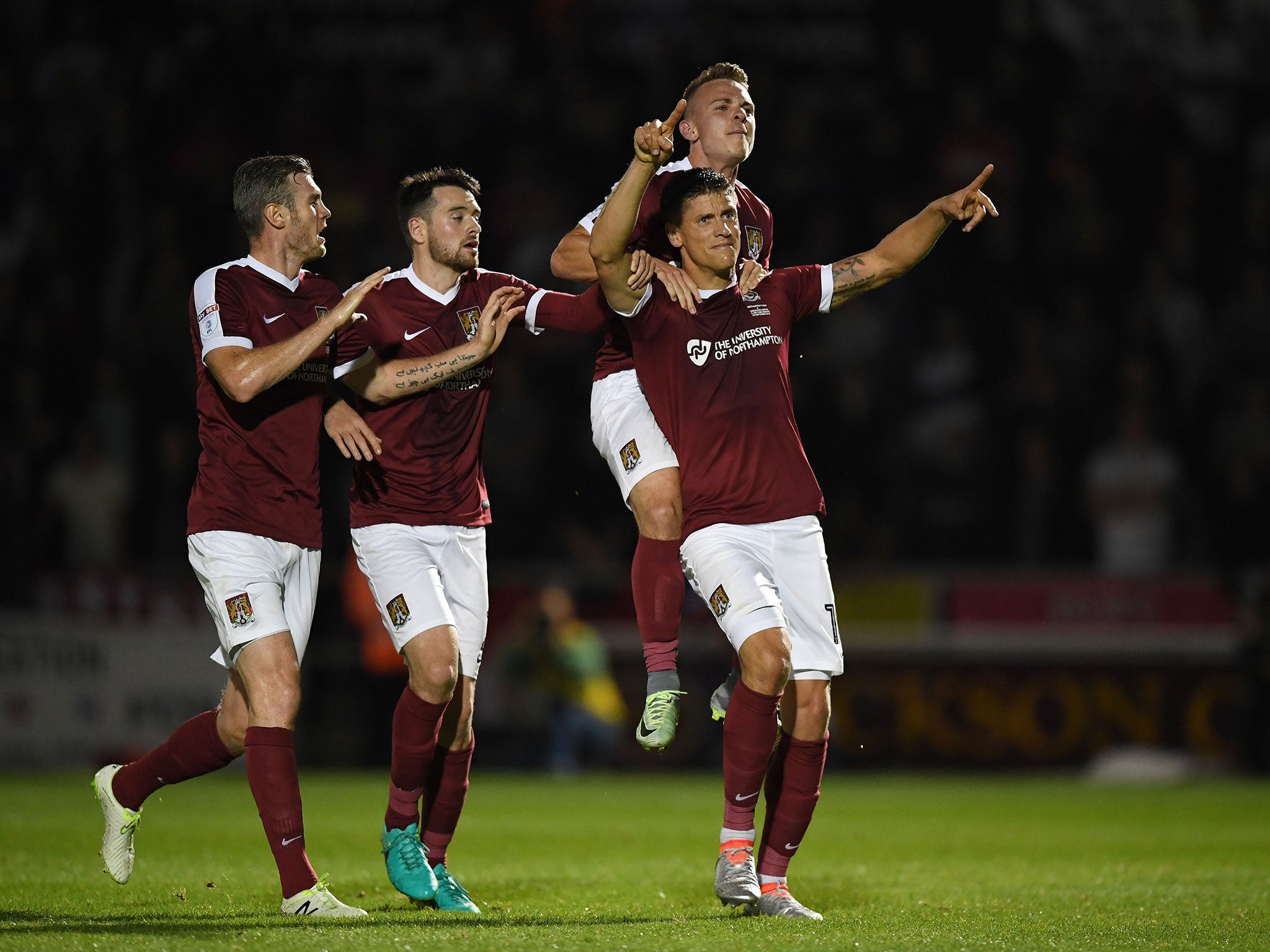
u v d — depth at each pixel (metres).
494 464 56.28
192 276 61.25
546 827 32.34
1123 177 65.94
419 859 19.20
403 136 65.12
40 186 64.62
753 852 19.19
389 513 19.83
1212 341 60.34
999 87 66.75
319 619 51.88
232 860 24.78
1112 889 21.84
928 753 52.19
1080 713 52.22
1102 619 52.34
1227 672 52.12
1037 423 57.84
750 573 18.28
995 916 18.19
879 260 20.08
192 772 19.95
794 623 18.80
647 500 20.09
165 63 67.19
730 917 17.88
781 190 63.09
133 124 66.00
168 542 54.12
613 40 68.50
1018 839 30.80
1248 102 68.31
